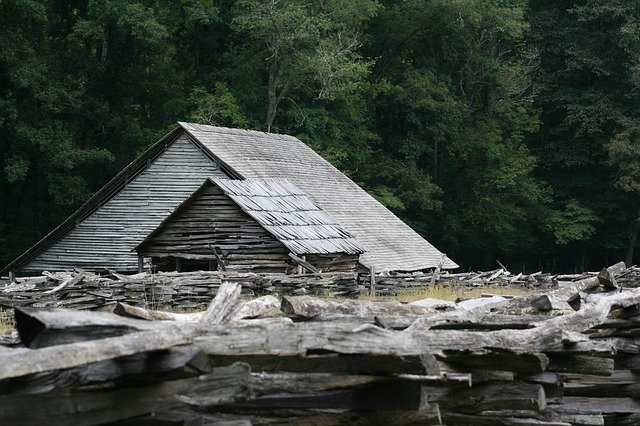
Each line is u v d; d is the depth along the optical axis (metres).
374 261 46.91
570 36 89.81
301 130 76.56
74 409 7.71
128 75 72.75
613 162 81.75
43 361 7.13
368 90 82.19
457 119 84.88
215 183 41.94
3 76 64.19
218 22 78.38
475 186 85.88
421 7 84.19
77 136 70.12
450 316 12.05
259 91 75.06
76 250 50.78
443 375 9.98
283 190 45.34
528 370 10.92
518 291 42.84
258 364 9.23
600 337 13.34
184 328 8.20
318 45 74.19
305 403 9.75
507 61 89.31
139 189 49.81
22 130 60.88
